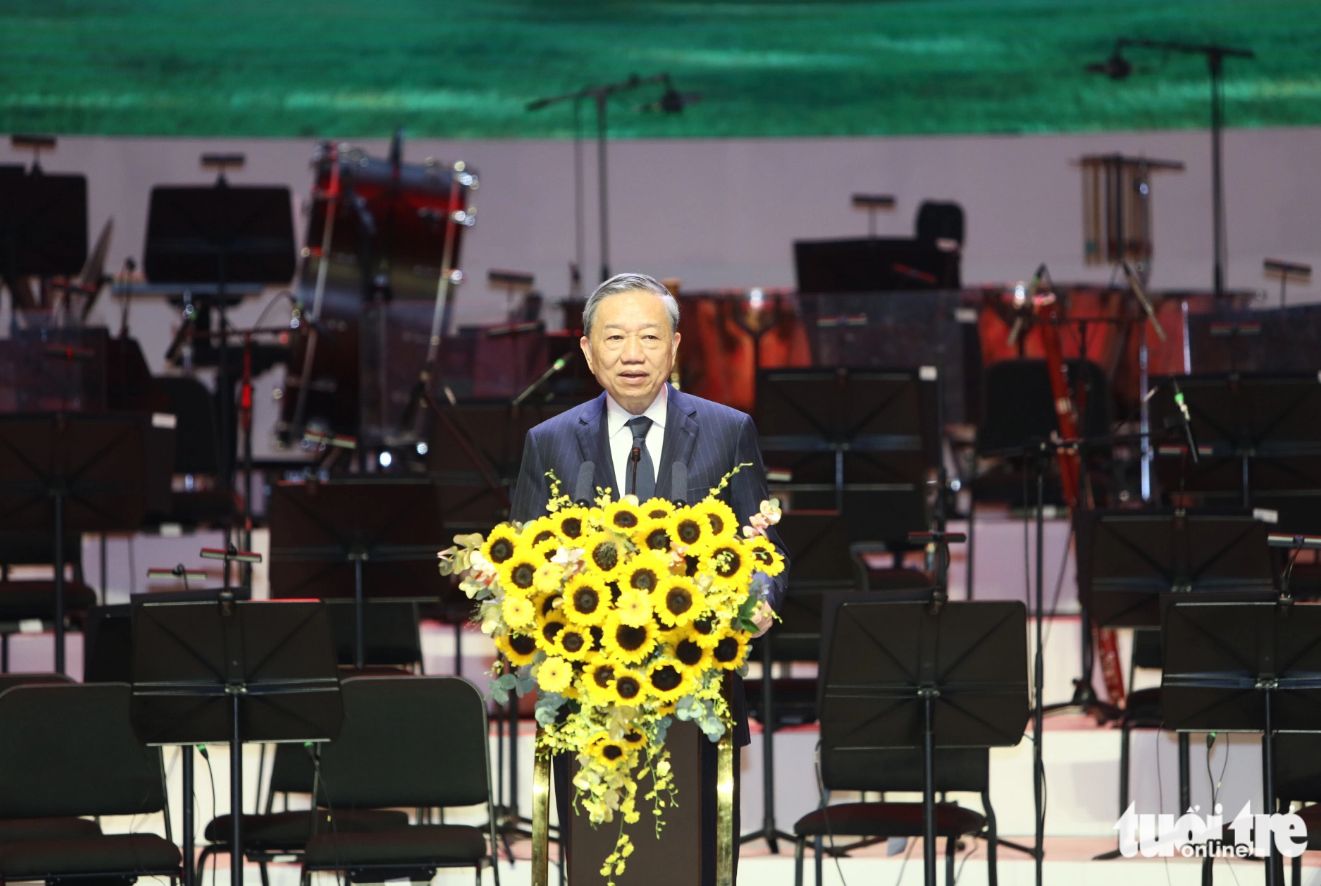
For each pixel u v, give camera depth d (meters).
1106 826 16.02
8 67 28.47
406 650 16.73
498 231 30.00
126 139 28.88
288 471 22.55
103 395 18.55
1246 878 14.44
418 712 13.77
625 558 7.78
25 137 24.66
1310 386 16.92
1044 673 18.22
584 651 7.72
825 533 14.65
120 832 15.73
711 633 7.80
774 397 17.11
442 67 29.64
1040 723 13.64
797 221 30.12
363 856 13.14
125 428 15.71
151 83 28.91
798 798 16.14
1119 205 27.78
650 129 30.09
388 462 20.31
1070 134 29.67
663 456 8.70
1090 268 29.33
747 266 30.14
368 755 13.69
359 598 15.07
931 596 12.52
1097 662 18.39
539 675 7.69
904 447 17.11
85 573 20.14
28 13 28.47
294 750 14.55
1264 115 29.17
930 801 12.73
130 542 20.11
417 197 23.80
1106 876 14.40
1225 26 29.14
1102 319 19.25
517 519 8.84
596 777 7.89
